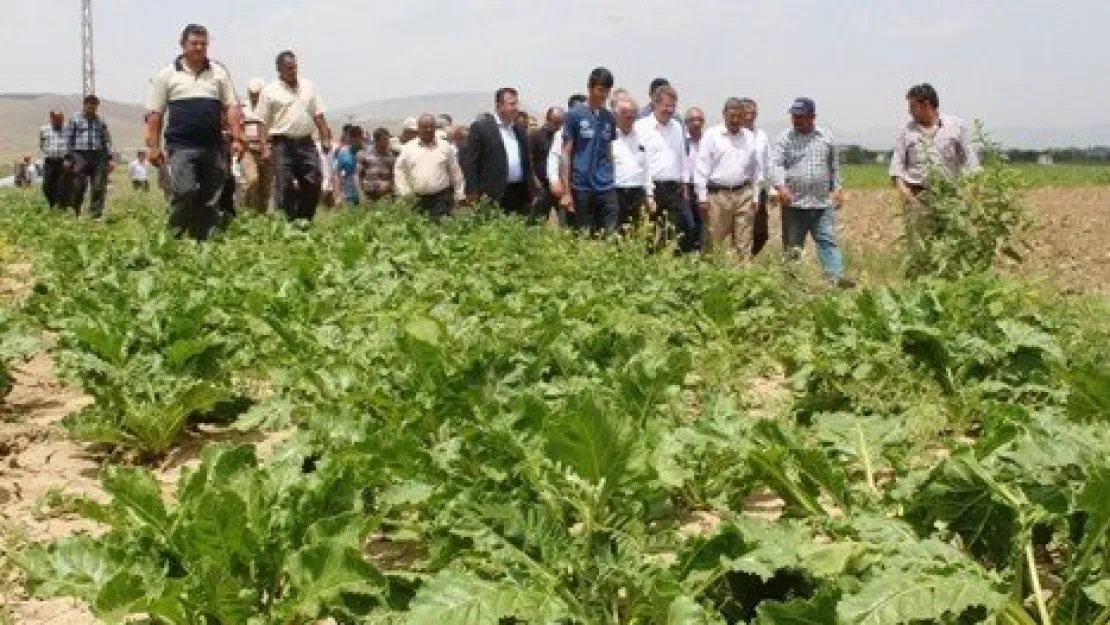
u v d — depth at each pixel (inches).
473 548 152.9
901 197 492.1
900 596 125.3
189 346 259.4
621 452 151.3
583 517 155.1
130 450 253.9
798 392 290.2
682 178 575.8
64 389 320.5
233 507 144.2
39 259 559.2
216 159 529.7
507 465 174.9
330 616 150.5
